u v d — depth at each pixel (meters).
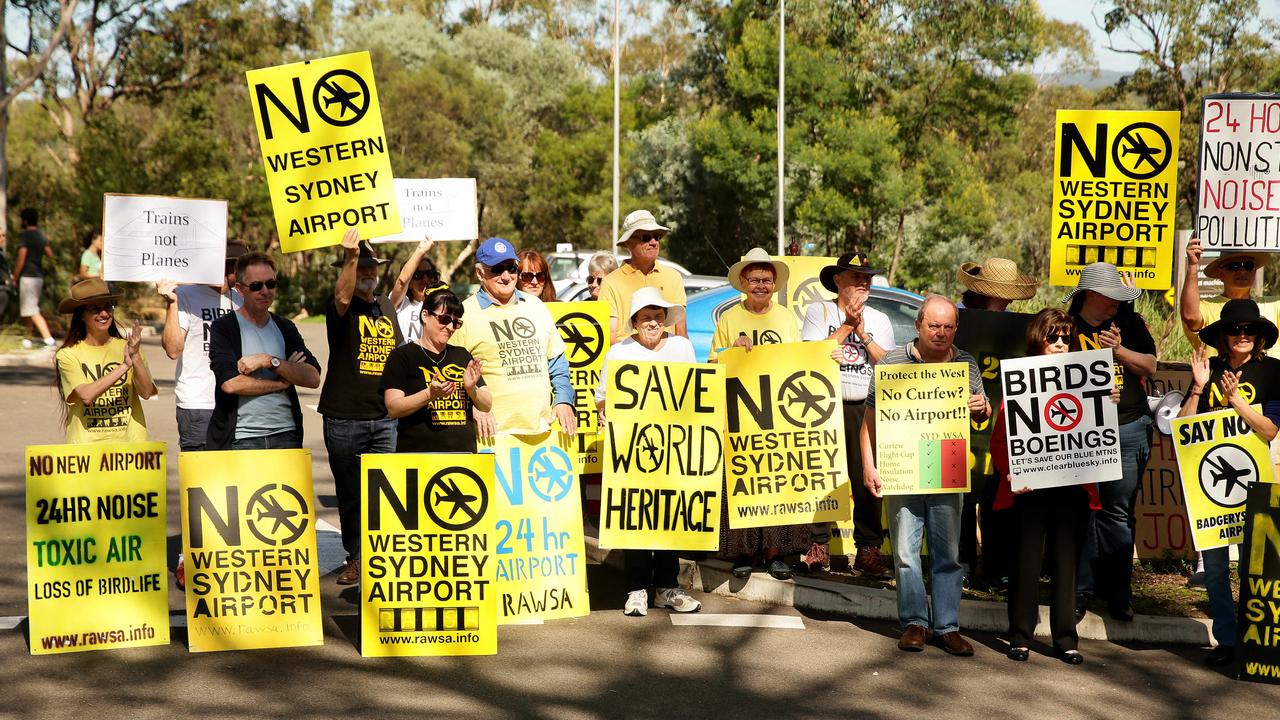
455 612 6.02
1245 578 5.91
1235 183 7.73
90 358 6.59
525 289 7.90
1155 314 12.06
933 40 42.41
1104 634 6.60
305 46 41.22
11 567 7.31
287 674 5.63
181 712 5.05
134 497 6.04
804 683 5.69
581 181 56.50
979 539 7.75
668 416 6.82
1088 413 6.08
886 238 43.75
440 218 8.84
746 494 7.04
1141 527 7.80
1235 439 6.14
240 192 40.81
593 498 8.30
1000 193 50.56
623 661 5.96
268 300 6.72
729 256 45.56
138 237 7.23
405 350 6.50
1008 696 5.58
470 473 6.06
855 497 7.58
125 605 6.02
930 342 6.32
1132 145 7.91
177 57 39.25
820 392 7.07
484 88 57.88
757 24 41.47
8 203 34.94
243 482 6.07
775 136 40.66
